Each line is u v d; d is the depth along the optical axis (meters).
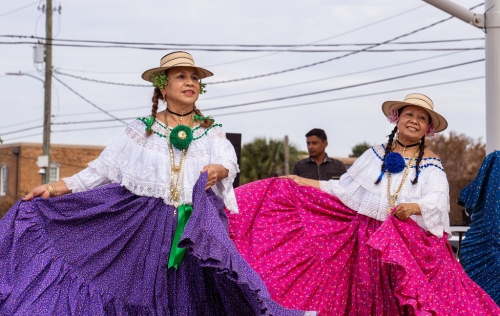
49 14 32.84
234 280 5.80
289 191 7.96
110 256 6.19
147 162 6.27
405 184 7.58
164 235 6.21
